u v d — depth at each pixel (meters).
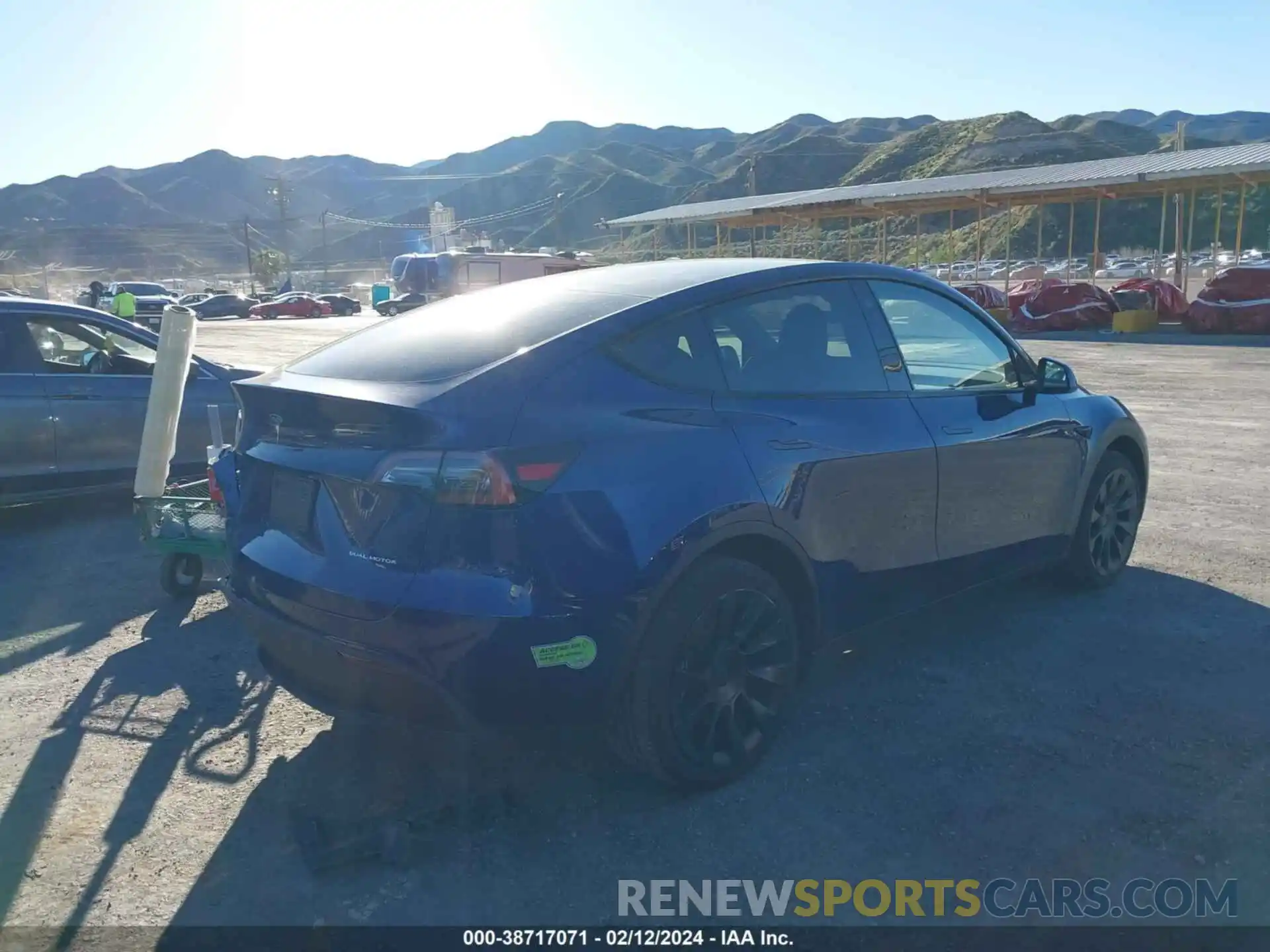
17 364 7.23
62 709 4.40
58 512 8.07
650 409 3.51
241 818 3.54
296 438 3.58
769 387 3.91
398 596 3.18
